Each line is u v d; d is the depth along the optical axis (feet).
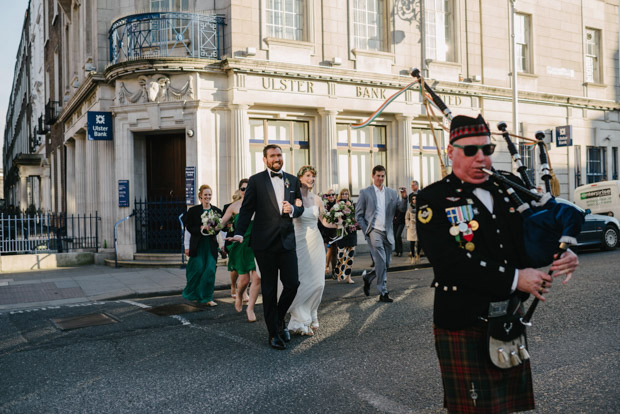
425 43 53.11
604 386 12.65
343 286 30.17
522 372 7.82
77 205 55.47
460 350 7.64
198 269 24.44
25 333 20.01
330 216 21.11
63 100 65.21
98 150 46.65
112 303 26.58
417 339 17.47
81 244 47.24
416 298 25.04
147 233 43.62
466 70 55.77
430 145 54.13
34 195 113.09
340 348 16.69
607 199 51.03
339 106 47.06
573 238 7.16
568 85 65.00
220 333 19.11
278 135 45.98
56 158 72.74
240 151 42.27
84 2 50.42
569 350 15.69
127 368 15.21
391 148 51.52
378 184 24.68
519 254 7.70
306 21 46.42
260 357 15.93
